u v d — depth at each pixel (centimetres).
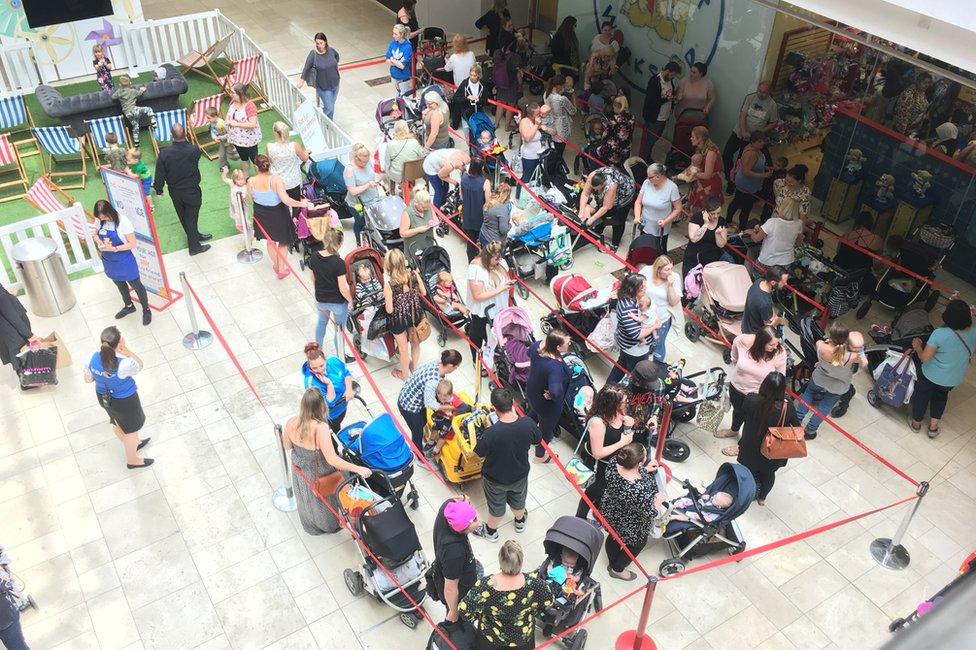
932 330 919
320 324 923
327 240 855
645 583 724
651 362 750
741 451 755
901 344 918
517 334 863
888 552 757
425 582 679
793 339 1004
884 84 1093
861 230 1024
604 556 753
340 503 682
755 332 870
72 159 1338
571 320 959
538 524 769
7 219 1199
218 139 1270
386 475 708
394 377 927
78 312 1008
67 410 876
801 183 995
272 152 1045
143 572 718
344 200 1160
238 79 1410
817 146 1227
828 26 749
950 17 562
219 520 766
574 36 1530
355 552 741
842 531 783
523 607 546
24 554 730
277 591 706
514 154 1371
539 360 750
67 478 802
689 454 847
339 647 665
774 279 849
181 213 1074
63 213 1028
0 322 863
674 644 679
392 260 850
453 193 1142
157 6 1912
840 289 1000
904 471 850
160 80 1410
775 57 1207
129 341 966
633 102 1508
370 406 887
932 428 886
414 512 771
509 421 671
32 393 895
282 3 1967
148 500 782
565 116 1257
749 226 1161
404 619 677
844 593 727
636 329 830
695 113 1304
